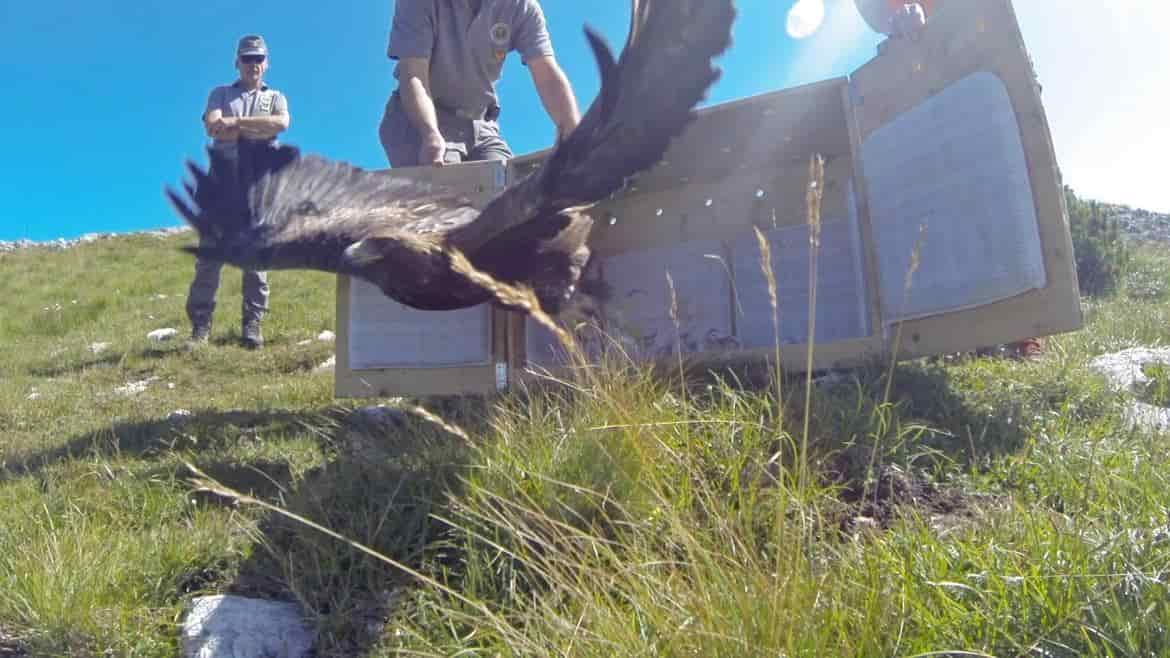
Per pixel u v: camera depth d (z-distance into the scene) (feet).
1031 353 8.73
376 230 8.41
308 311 17.66
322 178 9.52
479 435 6.42
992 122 7.06
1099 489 5.03
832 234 9.25
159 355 14.30
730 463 5.50
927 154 7.64
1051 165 6.83
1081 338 9.62
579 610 4.34
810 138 9.34
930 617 3.67
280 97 15.11
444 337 9.60
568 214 8.56
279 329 16.15
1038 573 3.82
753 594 3.66
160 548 5.51
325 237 8.44
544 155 9.52
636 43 6.36
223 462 7.34
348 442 7.52
